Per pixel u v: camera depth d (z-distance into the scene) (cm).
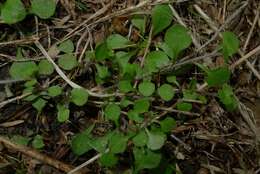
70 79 41
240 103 43
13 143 40
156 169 39
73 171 39
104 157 37
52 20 42
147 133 37
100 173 40
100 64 40
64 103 39
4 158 40
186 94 40
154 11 38
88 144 38
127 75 38
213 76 38
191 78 42
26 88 39
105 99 40
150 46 41
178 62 39
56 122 41
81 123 41
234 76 44
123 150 37
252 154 43
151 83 38
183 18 43
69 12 43
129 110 39
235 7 45
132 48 41
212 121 43
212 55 40
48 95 39
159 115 39
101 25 42
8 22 38
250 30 44
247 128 43
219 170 42
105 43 38
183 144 42
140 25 41
